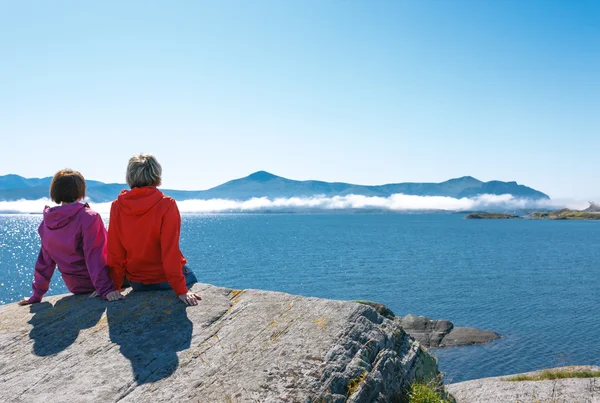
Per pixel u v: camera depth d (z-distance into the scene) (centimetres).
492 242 17938
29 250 13950
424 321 4256
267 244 16250
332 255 12375
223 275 8662
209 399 354
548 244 17012
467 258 12050
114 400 351
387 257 12056
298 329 457
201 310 498
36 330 461
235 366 397
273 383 377
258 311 495
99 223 536
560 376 1734
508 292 6938
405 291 6969
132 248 510
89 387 365
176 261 502
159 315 484
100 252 531
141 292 548
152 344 429
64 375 383
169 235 499
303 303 510
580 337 4266
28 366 397
